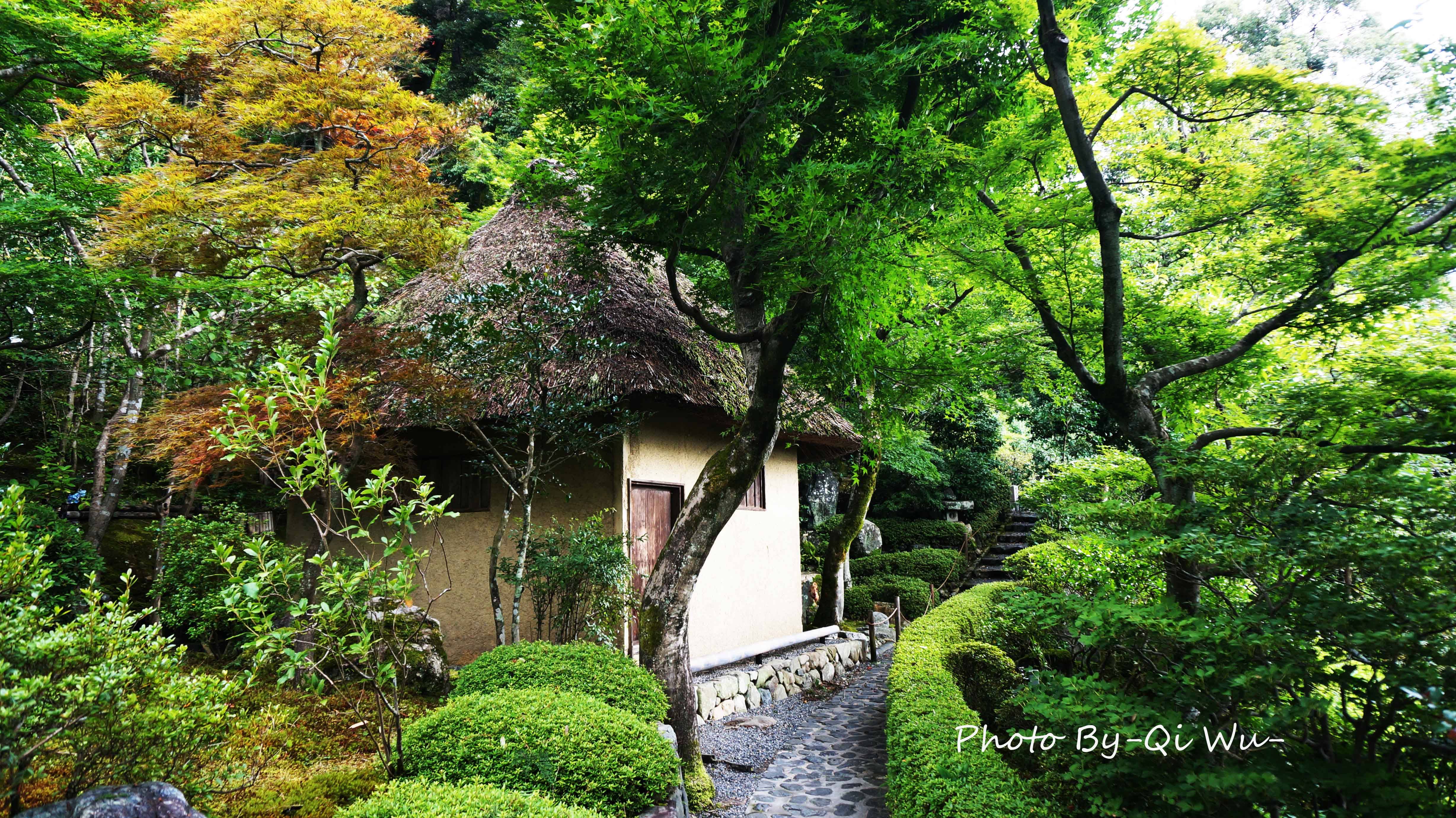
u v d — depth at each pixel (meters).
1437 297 5.45
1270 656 3.42
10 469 8.30
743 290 5.88
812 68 4.85
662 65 4.55
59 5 7.39
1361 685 3.36
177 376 8.47
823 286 4.96
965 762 3.81
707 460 8.90
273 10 7.07
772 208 4.81
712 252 5.99
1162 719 3.47
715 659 7.42
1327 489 3.65
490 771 3.47
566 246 7.83
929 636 7.11
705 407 7.31
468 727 3.67
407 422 6.57
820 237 4.61
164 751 2.71
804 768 5.96
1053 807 3.46
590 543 6.14
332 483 5.25
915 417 12.63
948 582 15.35
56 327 8.47
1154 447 5.38
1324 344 6.02
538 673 4.65
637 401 7.12
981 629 8.38
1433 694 3.08
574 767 3.54
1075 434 18.30
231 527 6.28
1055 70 5.43
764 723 7.11
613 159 4.96
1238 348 5.79
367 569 3.31
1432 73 5.26
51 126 7.12
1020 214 6.07
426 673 5.69
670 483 8.18
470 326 6.03
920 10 5.40
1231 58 5.87
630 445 7.52
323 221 6.19
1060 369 8.28
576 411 6.26
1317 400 4.43
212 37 7.20
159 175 6.84
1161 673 3.90
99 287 6.83
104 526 7.27
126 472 8.93
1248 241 6.51
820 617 12.12
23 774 2.39
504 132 16.64
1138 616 3.60
